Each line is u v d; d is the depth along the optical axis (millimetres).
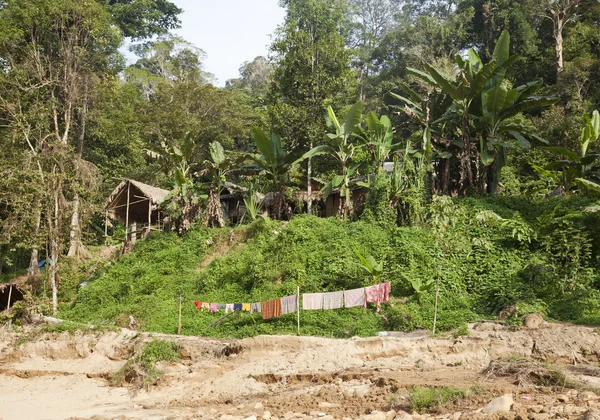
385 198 25656
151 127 41500
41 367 19656
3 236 27469
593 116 27422
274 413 12195
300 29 37250
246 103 59656
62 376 18828
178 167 30516
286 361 16219
